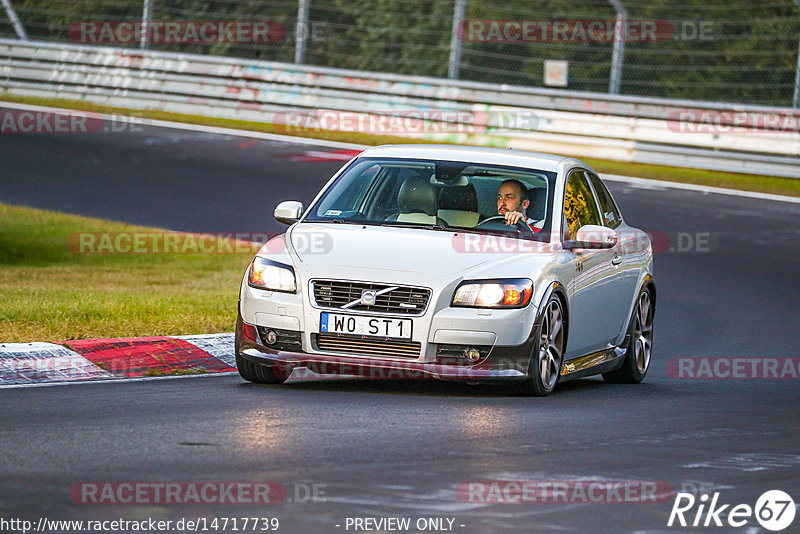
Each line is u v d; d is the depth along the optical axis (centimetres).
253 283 2856
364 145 8562
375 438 2242
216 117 9488
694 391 3238
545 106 8631
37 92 9894
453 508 1770
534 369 2814
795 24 10162
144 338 3269
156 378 2966
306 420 2405
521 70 10819
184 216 6419
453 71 8862
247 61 9412
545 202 3080
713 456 2248
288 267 2823
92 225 6169
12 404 2508
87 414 2408
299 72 9262
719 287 5241
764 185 7775
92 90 9806
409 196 3089
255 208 6631
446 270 2775
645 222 6500
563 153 8475
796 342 4181
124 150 8088
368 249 2841
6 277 4872
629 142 8331
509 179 3117
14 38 11012
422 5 10931
